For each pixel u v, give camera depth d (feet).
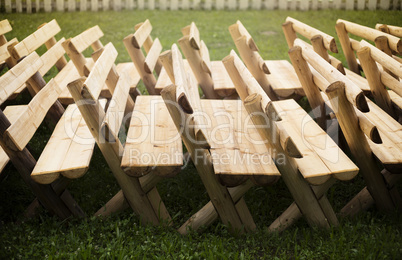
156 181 10.22
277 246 9.89
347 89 9.44
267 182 9.33
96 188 12.48
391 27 15.74
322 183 9.39
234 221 10.19
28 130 9.73
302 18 33.47
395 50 13.43
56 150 10.45
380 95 12.89
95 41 17.75
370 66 12.55
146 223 10.47
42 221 10.35
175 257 9.29
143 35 16.63
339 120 10.16
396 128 11.55
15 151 9.60
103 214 10.78
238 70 12.16
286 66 17.38
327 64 10.78
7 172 12.81
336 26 16.61
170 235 10.04
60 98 14.26
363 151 10.37
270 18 33.94
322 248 9.55
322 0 36.24
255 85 10.12
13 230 10.19
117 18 33.88
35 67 12.27
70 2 36.47
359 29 15.38
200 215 10.41
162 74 16.94
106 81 13.46
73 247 9.59
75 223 10.62
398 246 9.51
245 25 31.71
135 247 9.75
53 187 10.22
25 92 17.60
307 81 12.83
